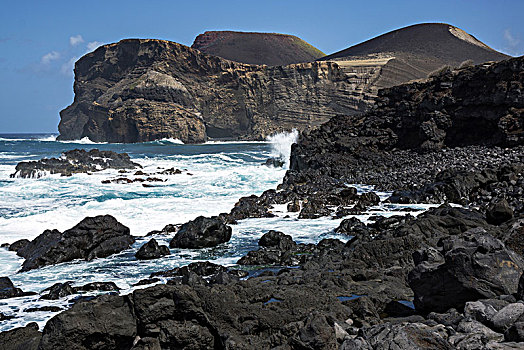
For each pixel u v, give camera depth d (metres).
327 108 175.75
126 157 38.66
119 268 12.71
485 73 30.73
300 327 6.58
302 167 36.03
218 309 7.12
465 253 7.22
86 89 182.25
